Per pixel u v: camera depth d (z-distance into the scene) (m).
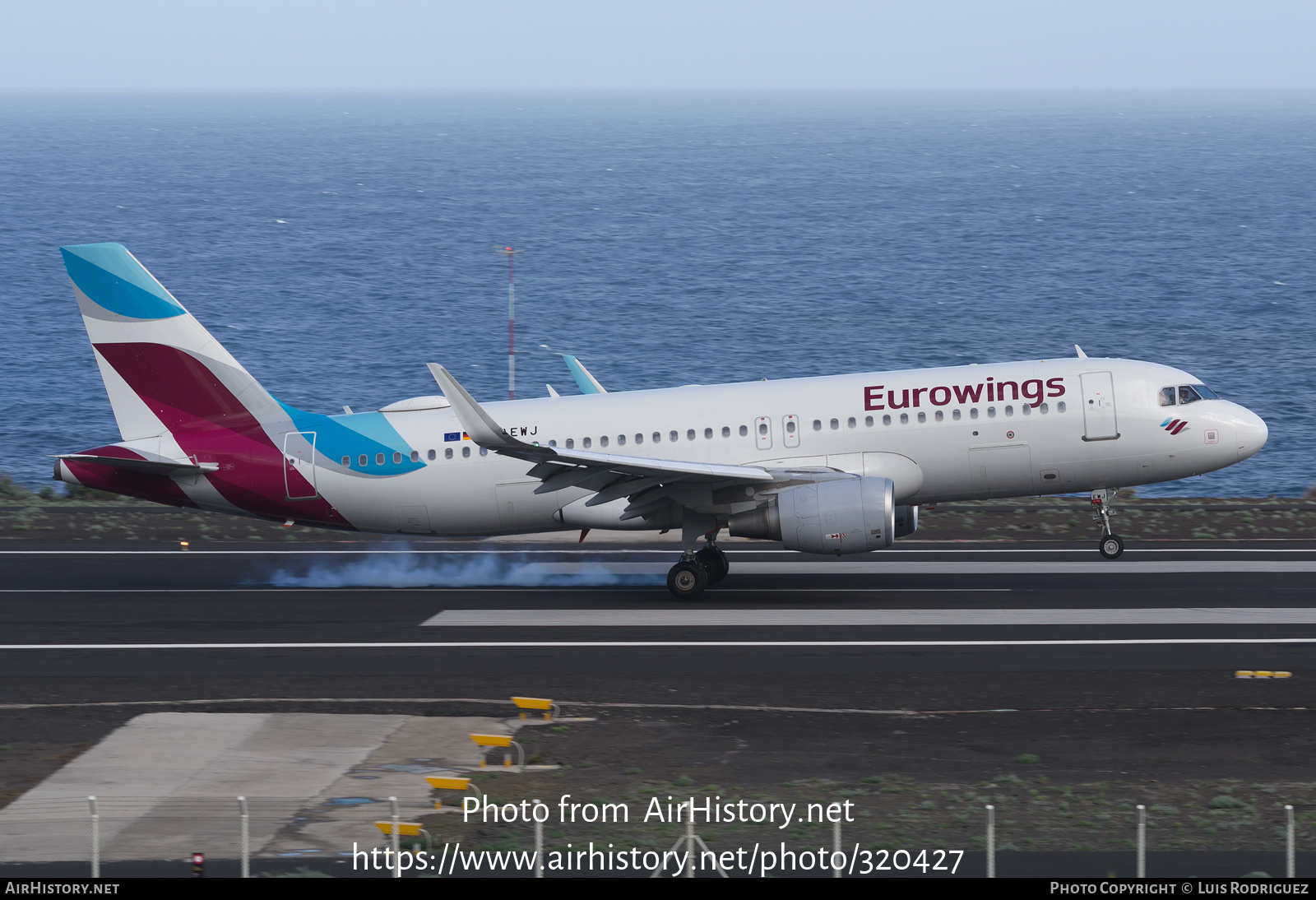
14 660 103.88
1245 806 70.62
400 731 85.38
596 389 144.25
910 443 126.38
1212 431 126.75
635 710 89.56
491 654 105.00
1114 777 75.94
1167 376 128.62
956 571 137.25
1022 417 126.25
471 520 131.62
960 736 83.44
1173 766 77.69
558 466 119.94
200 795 74.19
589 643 108.12
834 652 104.31
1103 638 107.69
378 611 121.25
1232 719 86.25
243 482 131.12
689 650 105.50
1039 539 155.00
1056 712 88.12
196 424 131.75
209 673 99.69
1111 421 126.12
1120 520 164.62
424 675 98.81
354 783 75.94
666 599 126.00
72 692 94.69
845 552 120.12
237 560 147.75
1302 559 141.12
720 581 131.50
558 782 76.06
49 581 136.00
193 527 165.38
